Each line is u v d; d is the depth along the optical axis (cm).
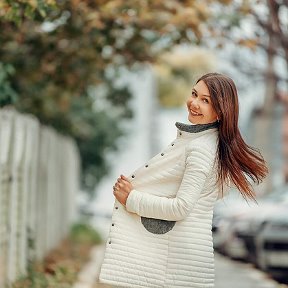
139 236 498
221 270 1502
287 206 1441
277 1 1139
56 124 2177
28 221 1253
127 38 1366
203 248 497
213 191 506
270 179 2572
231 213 1706
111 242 500
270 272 1378
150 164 505
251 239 1481
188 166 493
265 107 2459
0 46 1267
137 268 496
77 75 1454
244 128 3147
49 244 1631
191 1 1188
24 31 1258
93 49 1339
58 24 1232
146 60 1418
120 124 3391
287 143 3225
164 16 1263
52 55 1366
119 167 4112
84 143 3203
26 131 1173
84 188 3362
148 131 4672
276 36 1177
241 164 508
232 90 506
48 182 1579
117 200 505
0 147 961
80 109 2298
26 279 1134
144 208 493
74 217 2662
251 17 1194
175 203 488
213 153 498
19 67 1385
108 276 498
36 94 1650
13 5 900
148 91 4488
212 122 507
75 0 1109
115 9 1189
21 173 1154
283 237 1315
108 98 2250
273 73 1453
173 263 495
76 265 1502
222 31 1205
